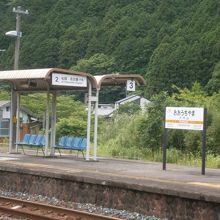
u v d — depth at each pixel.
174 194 10.80
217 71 53.03
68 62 76.31
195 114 15.03
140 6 83.62
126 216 11.31
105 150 24.91
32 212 11.30
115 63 74.44
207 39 60.50
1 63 72.50
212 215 10.22
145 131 25.08
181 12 79.00
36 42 76.69
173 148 23.77
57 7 84.50
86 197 12.80
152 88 61.94
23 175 14.55
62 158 19.20
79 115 46.47
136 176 13.46
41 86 20.14
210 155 22.97
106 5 87.50
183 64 60.47
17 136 21.69
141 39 75.81
